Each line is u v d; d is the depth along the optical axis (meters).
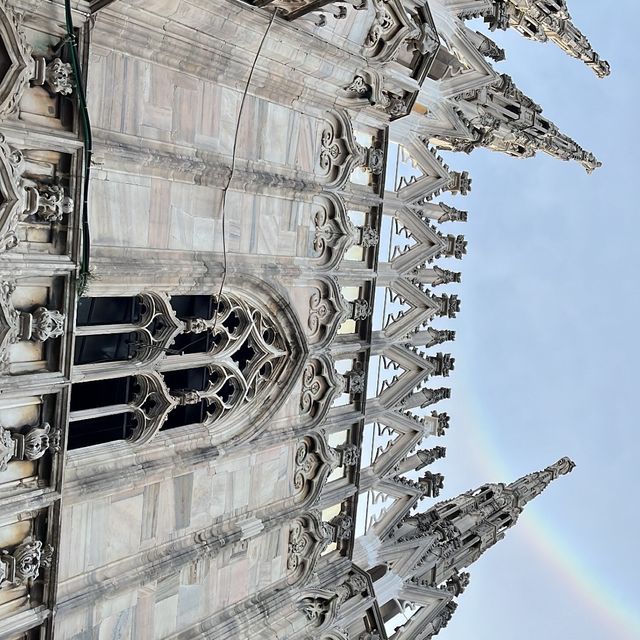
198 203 15.81
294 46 16.47
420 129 22.78
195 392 16.48
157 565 15.65
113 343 14.98
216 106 15.94
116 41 13.63
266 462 18.59
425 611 24.95
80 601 14.07
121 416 15.48
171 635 16.38
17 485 12.85
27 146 12.17
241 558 18.12
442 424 25.08
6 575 12.53
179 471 16.06
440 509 30.16
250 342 17.94
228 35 15.19
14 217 11.84
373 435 22.72
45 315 12.52
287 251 18.27
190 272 15.47
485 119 24.69
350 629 21.62
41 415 13.08
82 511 14.25
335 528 21.08
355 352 21.09
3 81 11.52
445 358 24.50
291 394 19.09
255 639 18.11
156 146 14.65
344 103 19.08
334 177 19.50
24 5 11.94
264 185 17.09
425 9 19.17
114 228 14.10
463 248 24.95
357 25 17.45
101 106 13.57
